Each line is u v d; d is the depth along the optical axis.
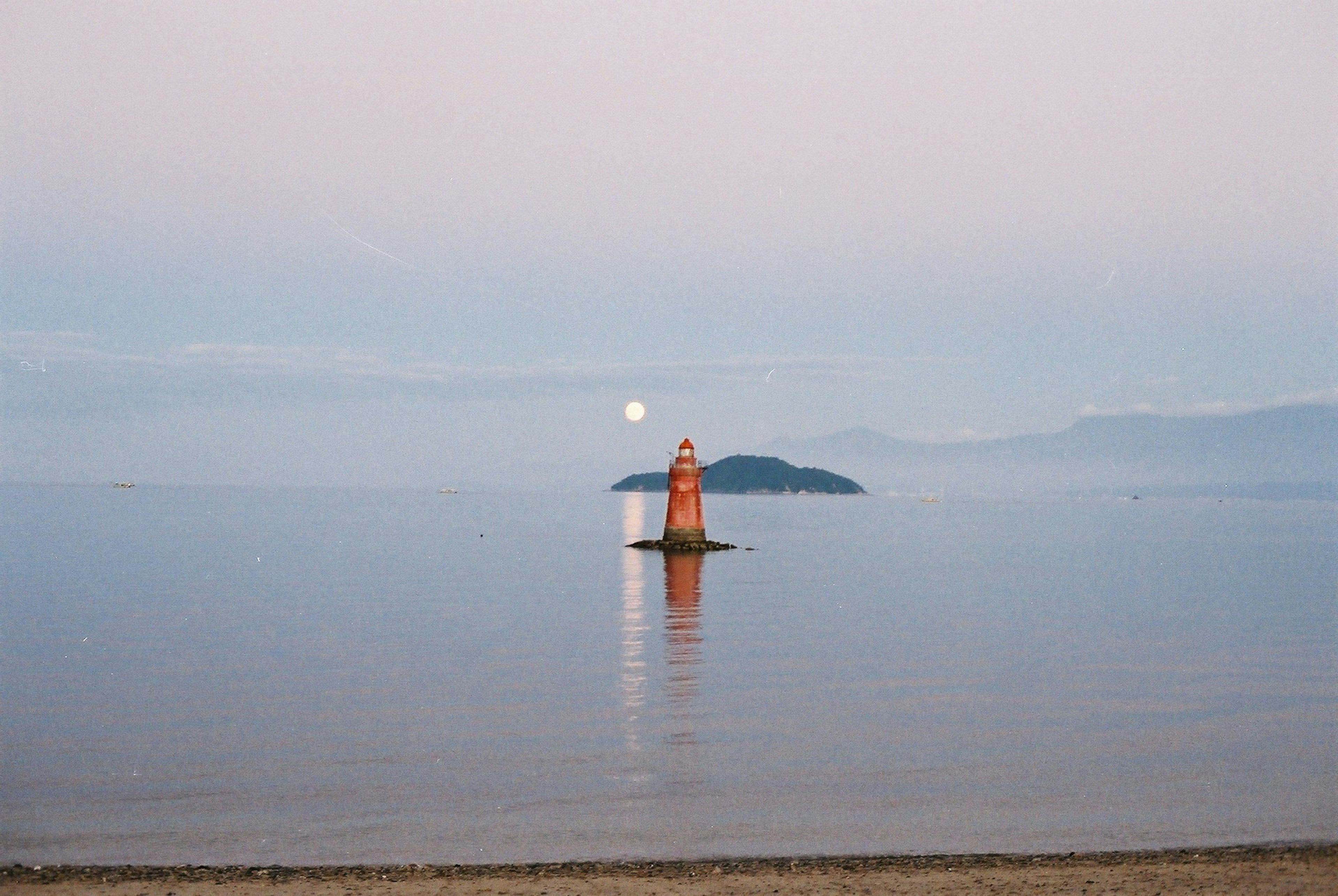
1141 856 21.77
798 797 25.94
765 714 34.75
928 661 45.72
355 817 24.30
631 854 22.06
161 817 24.20
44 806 24.94
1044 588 84.81
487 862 21.58
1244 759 29.59
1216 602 73.38
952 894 19.55
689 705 36.19
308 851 22.16
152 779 27.09
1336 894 19.53
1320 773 28.22
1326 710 36.00
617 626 57.22
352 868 20.81
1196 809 25.17
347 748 30.17
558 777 27.45
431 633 54.09
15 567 97.75
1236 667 44.84
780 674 42.22
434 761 28.84
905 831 23.58
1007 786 26.92
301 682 40.06
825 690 38.84
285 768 28.12
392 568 100.06
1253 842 22.97
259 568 98.94
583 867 20.98
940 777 27.67
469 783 26.89
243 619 59.75
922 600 73.12
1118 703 37.09
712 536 169.75
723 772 28.02
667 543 121.31
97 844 22.50
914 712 35.28
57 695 37.53
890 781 27.30
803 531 197.75
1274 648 50.69
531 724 33.22
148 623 57.81
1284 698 38.06
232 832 23.28
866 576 95.56
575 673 42.16
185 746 30.34
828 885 19.98
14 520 199.12
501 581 86.12
